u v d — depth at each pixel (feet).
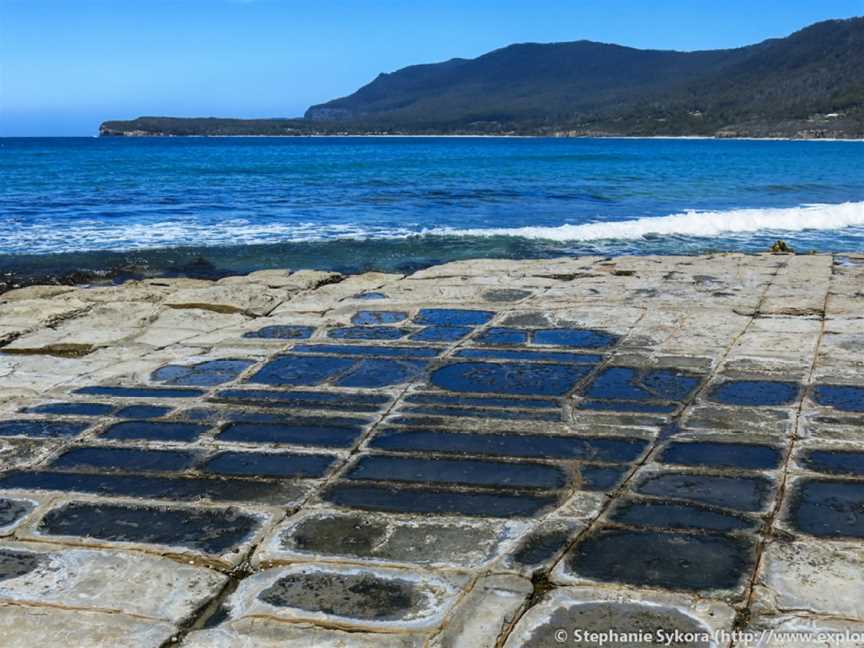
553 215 75.97
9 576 11.66
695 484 14.26
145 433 17.49
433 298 31.07
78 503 14.11
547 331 25.66
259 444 16.71
